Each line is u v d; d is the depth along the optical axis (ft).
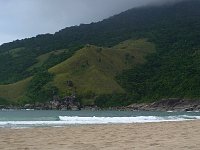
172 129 92.02
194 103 580.30
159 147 54.60
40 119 232.12
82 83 646.74
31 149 55.62
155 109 589.73
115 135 80.02
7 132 89.86
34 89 642.22
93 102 616.80
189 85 630.74
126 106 615.98
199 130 86.58
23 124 151.74
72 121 180.86
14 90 652.07
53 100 611.88
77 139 72.08
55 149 55.31
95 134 83.82
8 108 593.83
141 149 52.90
